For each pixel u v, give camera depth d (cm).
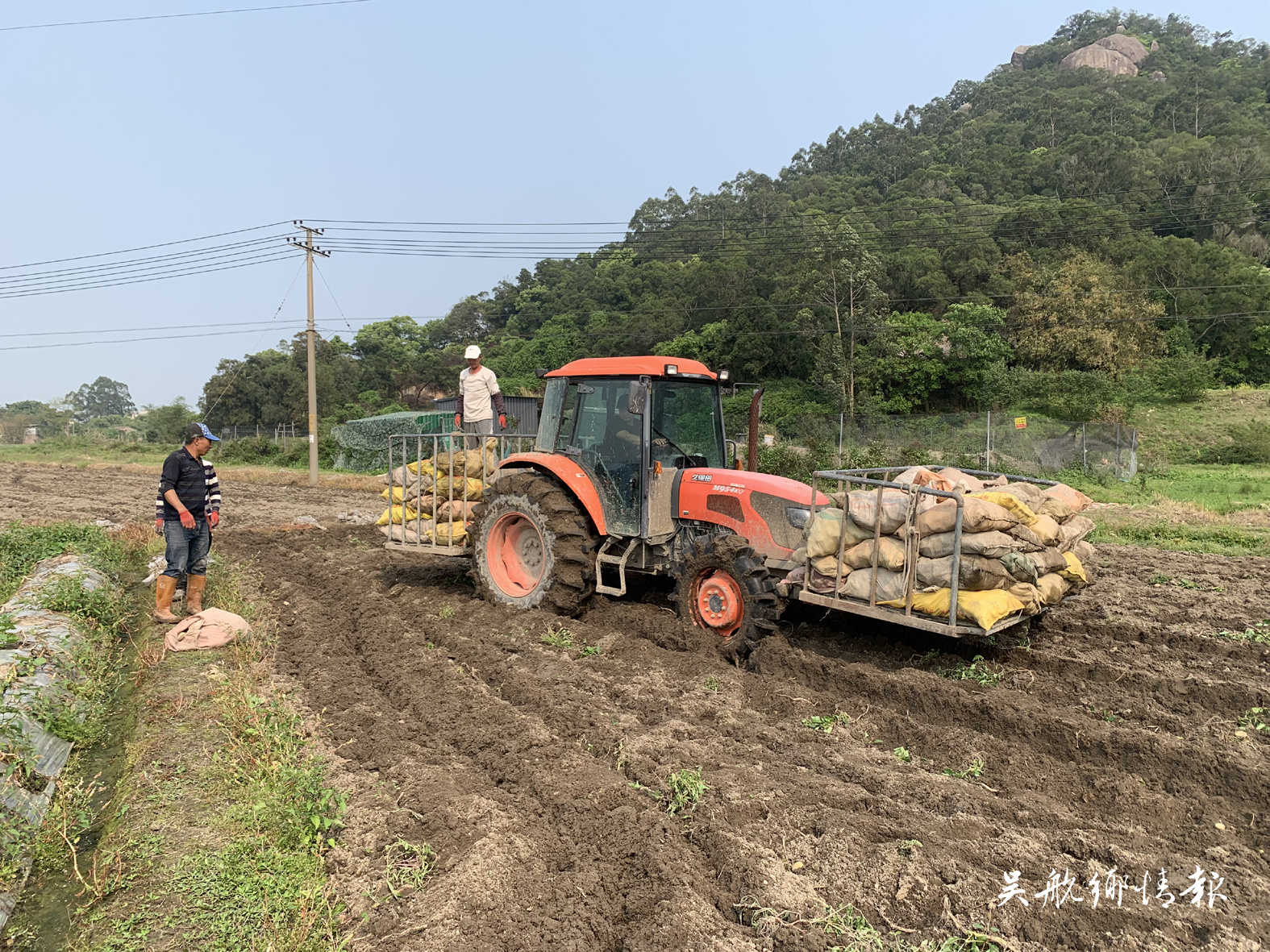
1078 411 3125
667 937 263
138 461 3331
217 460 3409
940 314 4272
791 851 320
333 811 344
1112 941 266
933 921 277
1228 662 565
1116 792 374
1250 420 3069
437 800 360
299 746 419
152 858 327
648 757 403
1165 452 2767
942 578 480
